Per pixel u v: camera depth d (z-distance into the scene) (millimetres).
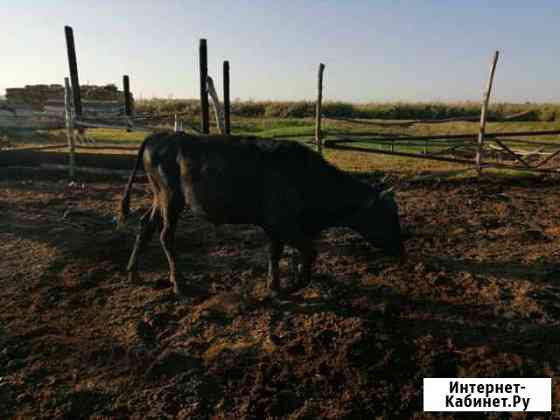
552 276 6008
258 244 7238
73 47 15109
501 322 4918
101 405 3812
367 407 3762
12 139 16672
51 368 4250
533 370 4160
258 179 5121
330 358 4336
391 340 4586
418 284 5816
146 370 4219
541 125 22375
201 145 5312
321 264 6445
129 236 7566
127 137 16812
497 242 7301
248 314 5145
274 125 25922
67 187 10961
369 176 11906
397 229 5418
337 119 11422
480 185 11156
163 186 5535
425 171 12320
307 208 5230
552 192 10531
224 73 13211
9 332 4785
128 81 20312
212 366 4270
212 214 5340
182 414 3711
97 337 4738
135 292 5672
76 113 15445
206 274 6137
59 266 6379
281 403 3816
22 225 8055
